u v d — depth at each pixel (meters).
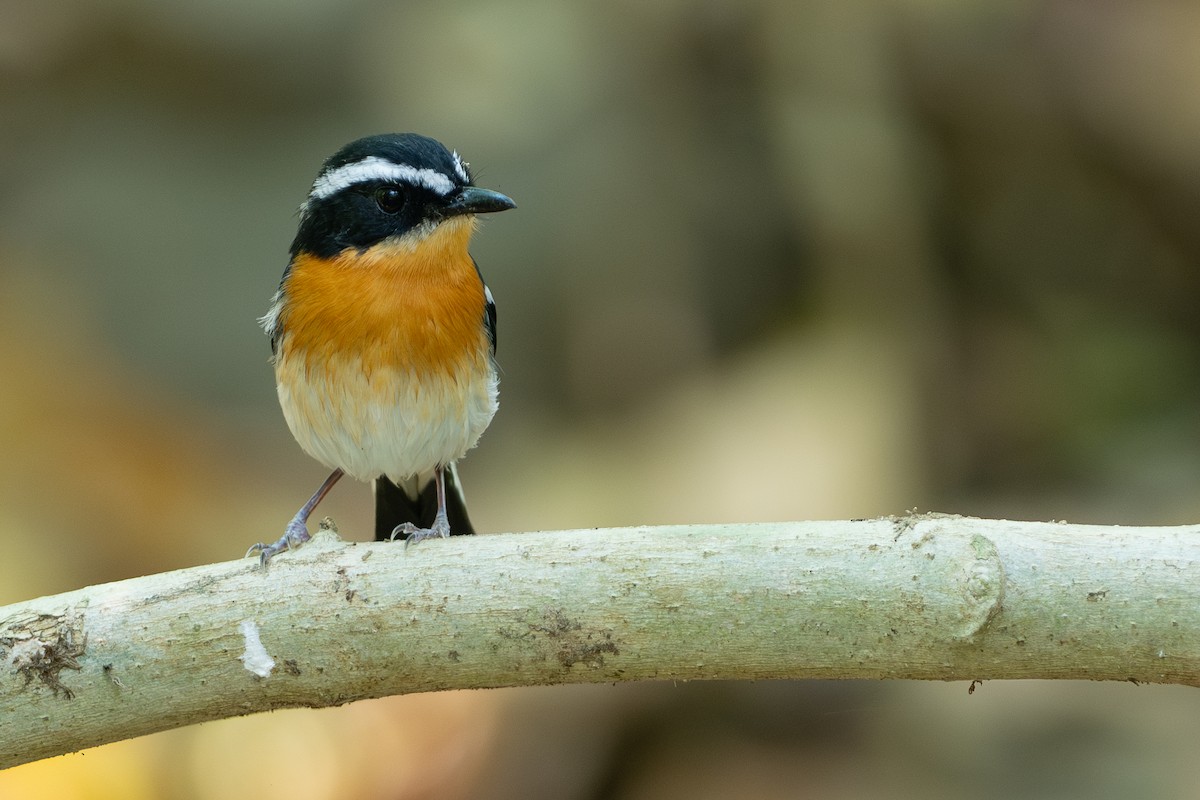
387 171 7.86
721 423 14.05
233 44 16.50
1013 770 10.52
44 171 16.42
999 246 16.48
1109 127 15.96
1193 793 10.10
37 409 14.04
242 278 15.66
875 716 11.12
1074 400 15.41
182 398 14.77
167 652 6.02
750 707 11.21
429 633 5.98
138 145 16.55
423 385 8.02
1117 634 5.61
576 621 5.91
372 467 8.37
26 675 5.98
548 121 15.88
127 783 10.90
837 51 15.14
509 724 11.21
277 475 14.29
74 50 16.64
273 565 6.14
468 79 16.02
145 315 15.31
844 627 5.77
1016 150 16.28
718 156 15.91
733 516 13.15
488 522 13.78
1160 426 15.12
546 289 15.23
